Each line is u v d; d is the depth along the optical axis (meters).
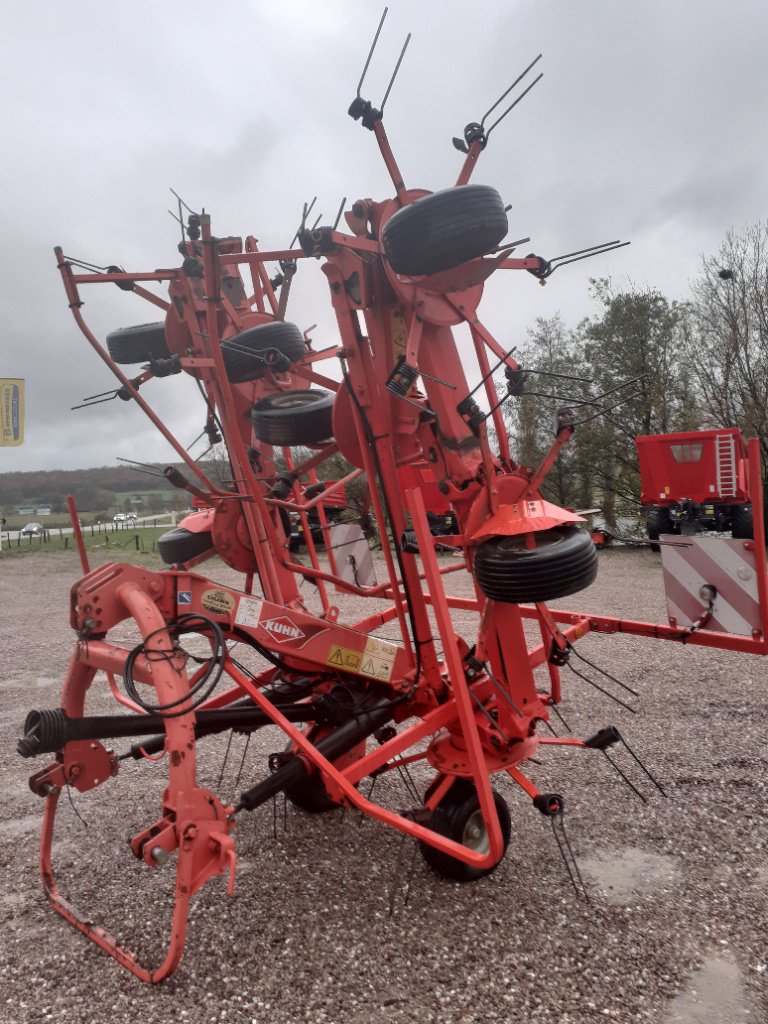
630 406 19.02
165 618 3.22
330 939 3.04
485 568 3.06
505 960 2.88
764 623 3.58
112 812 4.36
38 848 3.90
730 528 15.04
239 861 3.71
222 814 2.74
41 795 3.20
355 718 3.62
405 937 3.04
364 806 3.06
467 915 3.18
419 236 2.93
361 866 3.63
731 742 5.07
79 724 3.00
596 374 19.62
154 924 3.18
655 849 3.70
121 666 2.96
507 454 3.56
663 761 4.78
